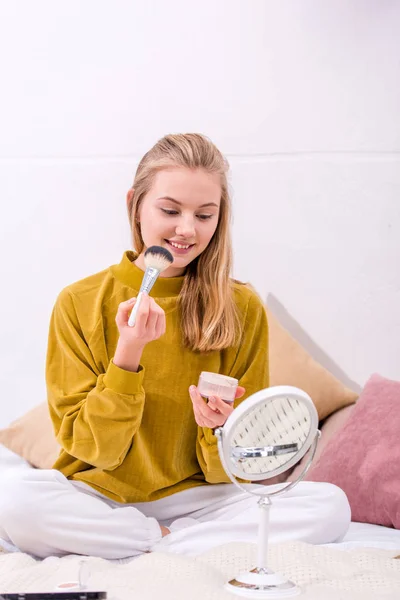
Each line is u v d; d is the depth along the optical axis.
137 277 1.92
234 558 1.50
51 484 1.73
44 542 1.71
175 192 1.77
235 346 1.96
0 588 1.33
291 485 1.32
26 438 2.53
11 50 2.96
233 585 1.27
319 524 1.77
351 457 2.28
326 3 2.83
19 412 2.92
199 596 1.23
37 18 2.94
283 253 2.84
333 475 2.28
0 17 2.95
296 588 1.27
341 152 2.82
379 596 1.28
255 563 1.47
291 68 2.85
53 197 2.94
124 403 1.74
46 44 2.95
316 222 2.83
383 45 2.81
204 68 2.89
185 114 2.90
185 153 1.79
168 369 1.89
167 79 2.91
